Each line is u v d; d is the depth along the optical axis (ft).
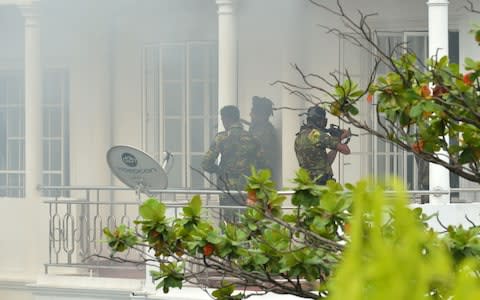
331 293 9.75
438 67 42.52
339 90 45.62
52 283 111.75
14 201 124.57
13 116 137.28
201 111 127.03
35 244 123.34
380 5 117.50
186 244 50.08
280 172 118.11
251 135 106.93
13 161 138.21
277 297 95.14
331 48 118.73
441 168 98.53
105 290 107.96
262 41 121.90
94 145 130.41
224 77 113.29
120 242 54.13
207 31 126.00
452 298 10.06
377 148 117.70
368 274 9.59
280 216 47.16
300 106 119.24
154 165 99.91
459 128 42.45
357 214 10.35
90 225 126.93
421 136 42.50
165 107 128.47
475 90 41.42
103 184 129.90
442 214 95.09
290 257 45.16
